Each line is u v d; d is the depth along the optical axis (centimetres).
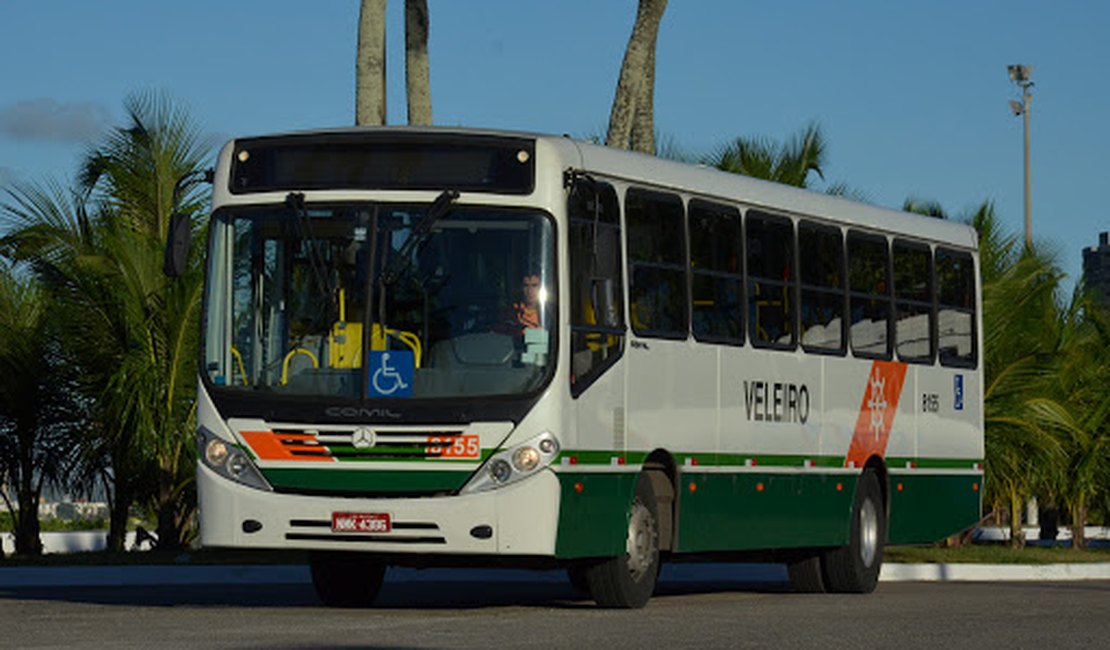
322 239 1739
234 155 1784
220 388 1741
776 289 2153
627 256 1859
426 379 1698
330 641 1416
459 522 1683
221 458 1733
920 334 2498
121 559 2783
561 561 1825
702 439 1986
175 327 2823
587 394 1761
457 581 2711
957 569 3103
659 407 1902
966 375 2616
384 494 1695
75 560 2756
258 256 1756
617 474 1817
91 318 2877
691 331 1970
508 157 1738
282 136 1775
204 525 1739
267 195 1761
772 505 2133
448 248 1725
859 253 2353
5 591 2316
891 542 2425
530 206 1728
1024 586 2695
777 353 2142
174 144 3000
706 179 2027
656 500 1928
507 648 1384
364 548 1692
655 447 1891
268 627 1552
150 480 3036
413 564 1822
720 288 2038
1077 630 1678
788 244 2188
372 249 1727
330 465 1702
